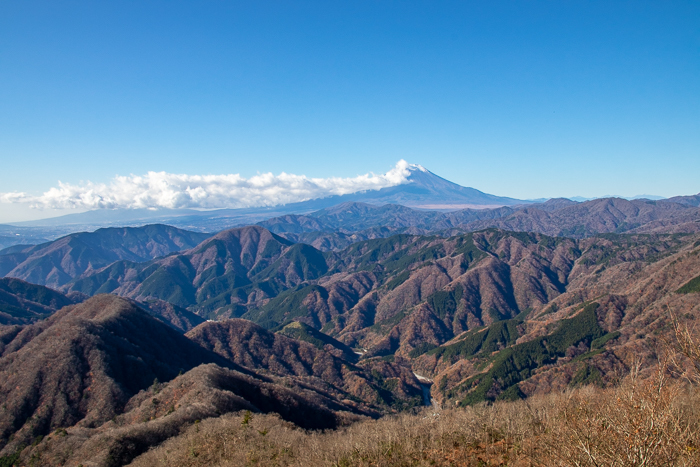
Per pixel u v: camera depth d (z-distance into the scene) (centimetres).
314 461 4938
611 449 1587
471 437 4556
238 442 5872
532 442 3275
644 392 1652
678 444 1515
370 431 5909
